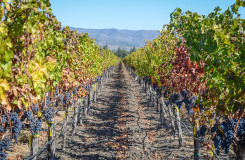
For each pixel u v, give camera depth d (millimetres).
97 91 20141
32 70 4203
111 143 9281
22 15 3443
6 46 3080
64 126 8742
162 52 11203
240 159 3721
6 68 3154
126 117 13445
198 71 5629
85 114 13680
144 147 8680
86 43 11438
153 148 8602
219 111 4477
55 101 6707
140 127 11359
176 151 8086
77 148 8836
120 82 33250
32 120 5305
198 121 6086
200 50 4387
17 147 7914
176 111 8836
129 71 53500
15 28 3398
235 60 3822
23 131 9039
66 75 7453
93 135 10469
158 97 13398
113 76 44094
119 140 9641
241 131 4203
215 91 4652
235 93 4098
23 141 8375
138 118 13086
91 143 9375
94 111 15352
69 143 9367
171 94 9141
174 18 5988
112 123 12391
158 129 11023
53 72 5547
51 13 5312
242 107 3980
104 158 7816
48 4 4164
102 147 8875
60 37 5996
